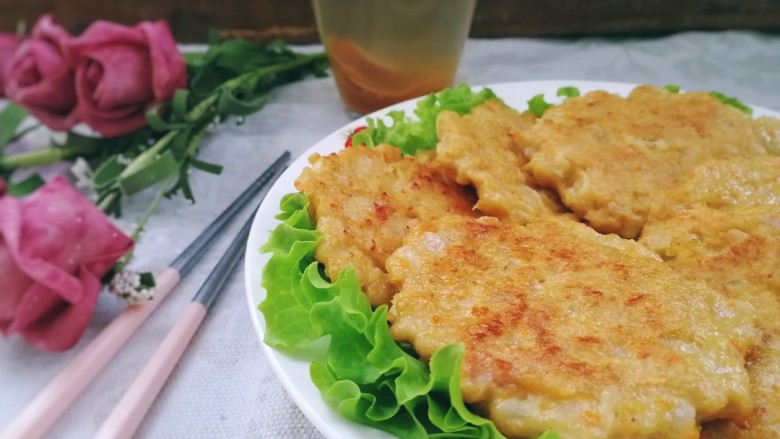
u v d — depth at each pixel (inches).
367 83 14.1
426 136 10.7
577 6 17.4
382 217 8.8
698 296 7.2
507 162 9.8
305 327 7.5
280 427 8.8
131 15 18.5
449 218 8.5
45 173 14.3
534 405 6.4
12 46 16.5
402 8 12.7
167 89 14.2
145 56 14.2
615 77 15.8
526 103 11.9
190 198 12.8
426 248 8.1
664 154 9.7
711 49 16.7
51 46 14.4
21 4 18.9
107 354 10.0
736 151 9.9
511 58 16.8
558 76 16.0
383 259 8.4
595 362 6.6
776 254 8.1
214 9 18.2
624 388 6.3
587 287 7.4
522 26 17.8
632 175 9.4
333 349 7.0
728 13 17.2
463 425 6.4
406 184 9.5
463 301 7.4
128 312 10.6
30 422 9.0
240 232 11.7
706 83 15.4
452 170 9.8
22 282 10.1
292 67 16.1
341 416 6.8
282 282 7.8
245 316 10.7
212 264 11.6
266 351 7.4
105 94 13.7
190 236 12.4
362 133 10.5
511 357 6.7
